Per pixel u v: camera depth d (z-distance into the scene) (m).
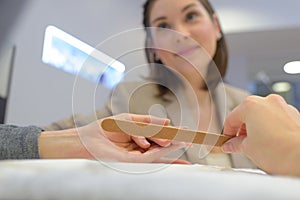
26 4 1.38
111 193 0.15
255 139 0.30
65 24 1.46
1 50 1.30
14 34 1.33
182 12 0.88
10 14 1.36
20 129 0.44
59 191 0.16
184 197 0.14
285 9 1.96
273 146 0.29
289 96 2.68
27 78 1.30
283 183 0.17
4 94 1.21
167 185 0.16
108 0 1.68
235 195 0.14
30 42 1.34
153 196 0.15
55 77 1.31
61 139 0.42
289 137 0.28
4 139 0.43
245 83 2.32
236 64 2.34
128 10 1.57
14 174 0.18
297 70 2.52
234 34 2.04
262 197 0.14
